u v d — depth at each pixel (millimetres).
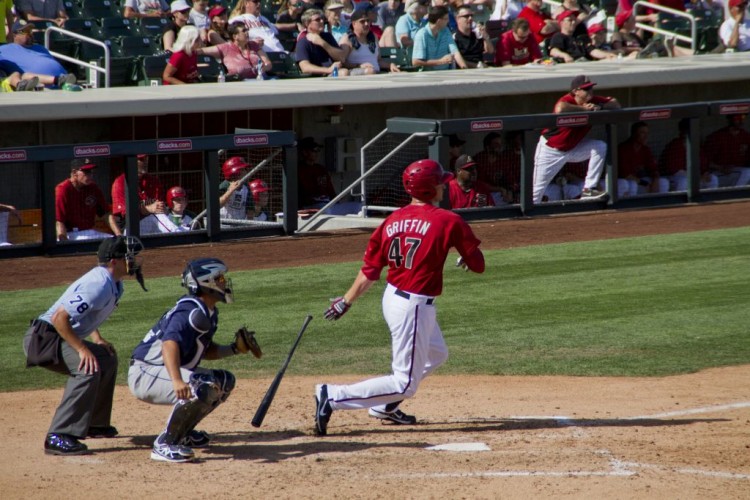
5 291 42750
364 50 70875
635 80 67750
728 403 28344
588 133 62312
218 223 53469
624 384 30562
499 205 59812
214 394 23141
